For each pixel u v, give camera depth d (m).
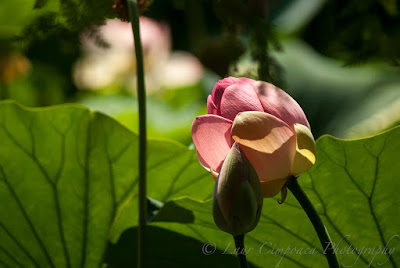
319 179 1.27
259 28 1.28
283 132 1.14
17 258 1.40
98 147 1.37
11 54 2.16
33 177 1.36
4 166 1.36
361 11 1.46
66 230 1.38
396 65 1.44
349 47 1.48
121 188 1.38
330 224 1.30
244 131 1.14
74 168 1.37
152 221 1.30
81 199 1.38
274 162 1.15
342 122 2.33
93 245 1.39
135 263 1.37
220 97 1.17
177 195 1.40
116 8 1.26
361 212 1.28
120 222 1.35
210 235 1.32
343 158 1.26
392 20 1.45
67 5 1.27
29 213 1.37
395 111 2.19
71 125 1.36
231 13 1.29
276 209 1.28
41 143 1.36
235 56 1.33
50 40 1.31
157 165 1.37
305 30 2.26
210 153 1.16
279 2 2.26
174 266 1.36
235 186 1.11
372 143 1.25
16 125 1.35
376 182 1.27
